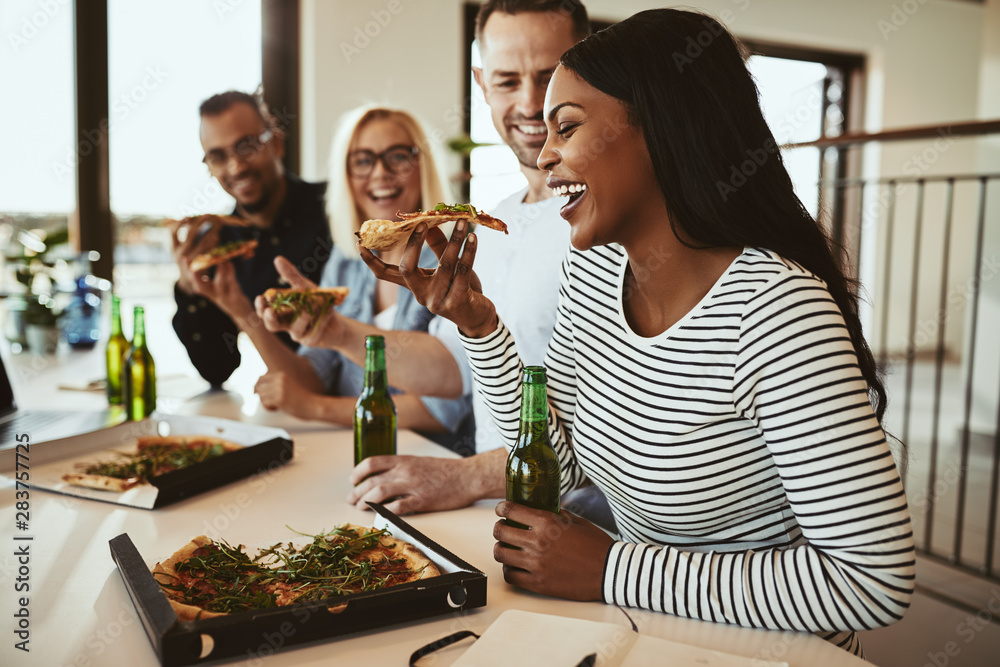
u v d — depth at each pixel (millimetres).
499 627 755
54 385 2357
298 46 4848
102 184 3953
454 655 746
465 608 840
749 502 931
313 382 2105
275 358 2033
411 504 1183
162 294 4203
